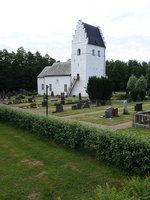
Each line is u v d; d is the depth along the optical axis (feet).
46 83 174.81
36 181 20.13
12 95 154.92
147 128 42.80
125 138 22.39
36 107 82.89
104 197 12.37
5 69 201.46
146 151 20.17
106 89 102.68
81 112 68.33
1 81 197.67
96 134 25.64
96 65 156.15
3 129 42.98
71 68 156.04
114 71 268.62
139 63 293.64
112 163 23.66
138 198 12.61
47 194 17.89
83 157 26.32
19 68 217.56
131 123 49.55
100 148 24.63
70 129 29.43
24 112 44.86
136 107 66.44
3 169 22.97
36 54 252.21
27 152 28.58
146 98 126.93
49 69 179.22
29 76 223.92
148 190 13.82
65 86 160.76
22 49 242.17
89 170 22.45
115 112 60.08
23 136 37.29
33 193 18.08
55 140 32.81
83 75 148.97
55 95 166.71
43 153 28.07
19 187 19.04
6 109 50.16
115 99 125.18
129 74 278.87
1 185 19.44
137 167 20.72
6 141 34.24
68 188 18.80
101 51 160.04
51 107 83.56
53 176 21.15
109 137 23.54
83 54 147.95
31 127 39.91
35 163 24.64
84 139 27.68
